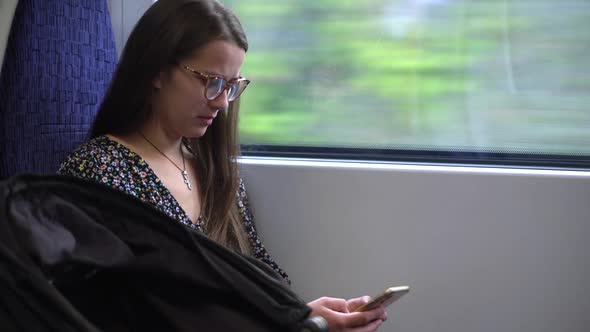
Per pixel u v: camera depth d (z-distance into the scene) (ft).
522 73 5.73
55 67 5.18
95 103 5.66
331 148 6.09
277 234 6.12
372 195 5.92
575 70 5.66
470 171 5.77
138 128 5.10
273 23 6.02
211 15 4.74
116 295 3.10
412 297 5.97
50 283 2.59
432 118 5.90
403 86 5.91
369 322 4.48
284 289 3.21
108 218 3.12
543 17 5.65
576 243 5.71
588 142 5.74
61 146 5.30
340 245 6.03
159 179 4.85
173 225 3.13
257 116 6.16
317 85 6.03
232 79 4.83
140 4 6.07
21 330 2.46
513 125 5.81
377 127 5.99
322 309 4.53
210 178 5.35
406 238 5.91
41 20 5.03
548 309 5.80
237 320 3.11
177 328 3.06
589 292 5.74
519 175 5.71
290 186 6.05
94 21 5.60
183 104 4.77
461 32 5.77
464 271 5.86
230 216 5.48
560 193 5.68
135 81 4.87
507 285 5.82
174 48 4.69
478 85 5.81
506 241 5.78
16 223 2.68
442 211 5.84
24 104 4.95
